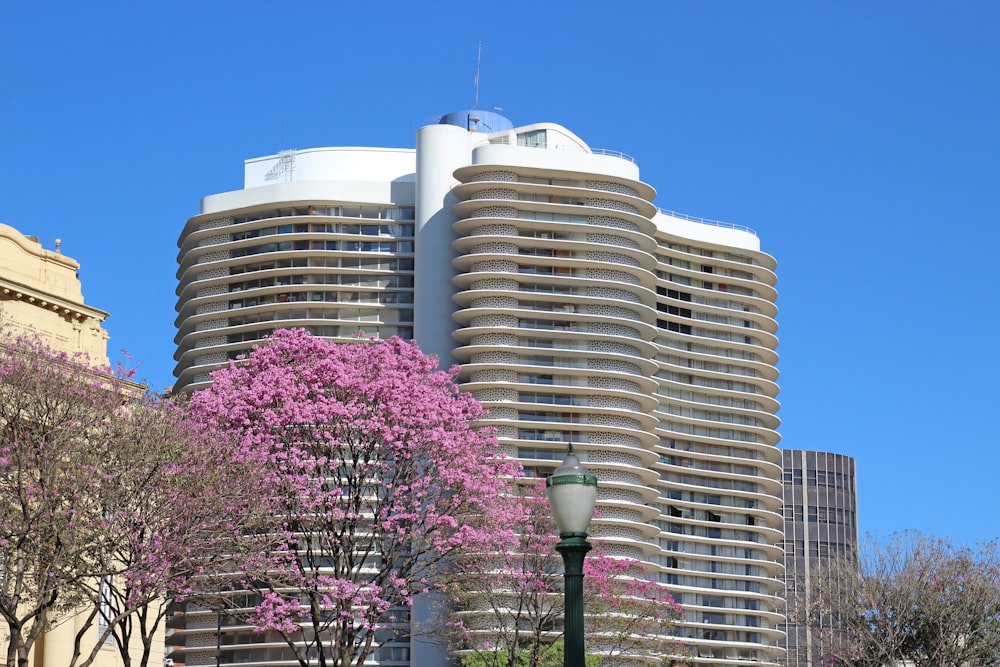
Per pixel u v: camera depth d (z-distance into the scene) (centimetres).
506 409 15450
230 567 6562
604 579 9588
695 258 17988
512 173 16312
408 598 7125
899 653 9419
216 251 17112
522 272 15988
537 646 9169
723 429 17688
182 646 15638
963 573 9531
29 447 5497
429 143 16525
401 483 7200
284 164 17475
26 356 5825
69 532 5416
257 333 16550
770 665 16475
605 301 16062
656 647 10888
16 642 5291
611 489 15400
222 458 6166
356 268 16662
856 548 11569
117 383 5991
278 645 14625
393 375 7206
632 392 15800
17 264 7212
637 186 16688
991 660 9350
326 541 7431
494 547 7669
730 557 17212
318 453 7069
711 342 17688
